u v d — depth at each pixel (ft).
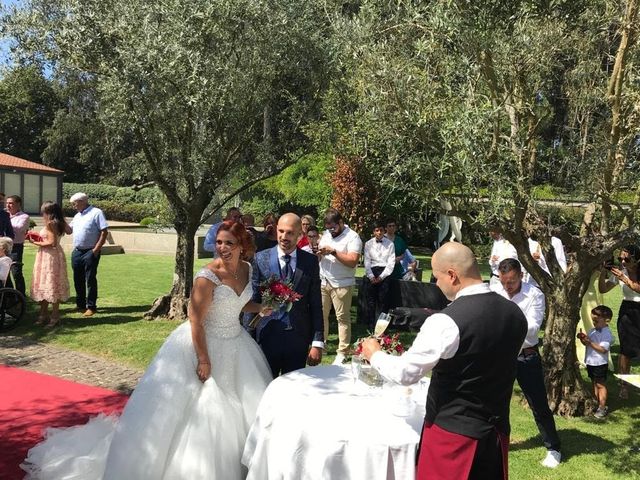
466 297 9.35
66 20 23.49
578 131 18.04
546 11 14.61
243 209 84.48
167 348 12.89
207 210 31.50
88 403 18.02
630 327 20.49
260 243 26.37
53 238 27.27
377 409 11.03
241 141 27.78
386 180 16.21
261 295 14.02
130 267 49.14
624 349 20.71
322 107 26.89
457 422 9.03
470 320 8.92
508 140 15.78
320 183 65.21
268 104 27.94
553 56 17.39
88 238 30.17
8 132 161.89
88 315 29.99
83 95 30.53
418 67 16.48
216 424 12.19
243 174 29.63
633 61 17.25
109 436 14.11
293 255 14.76
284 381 12.46
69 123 95.86
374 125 16.28
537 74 17.16
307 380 12.59
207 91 23.26
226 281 13.12
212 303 12.90
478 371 8.93
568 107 18.70
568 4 14.75
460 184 15.40
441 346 8.82
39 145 165.27
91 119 31.48
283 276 14.57
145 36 22.91
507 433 9.30
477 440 8.95
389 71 15.61
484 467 9.05
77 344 24.73
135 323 28.53
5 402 17.87
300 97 28.63
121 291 37.52
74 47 23.07
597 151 15.65
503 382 9.13
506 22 14.19
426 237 74.28
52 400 18.19
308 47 26.40
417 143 15.83
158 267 49.75
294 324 14.48
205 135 26.61
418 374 8.93
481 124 14.21
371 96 15.90
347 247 23.29
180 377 12.42
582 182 15.78
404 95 15.61
